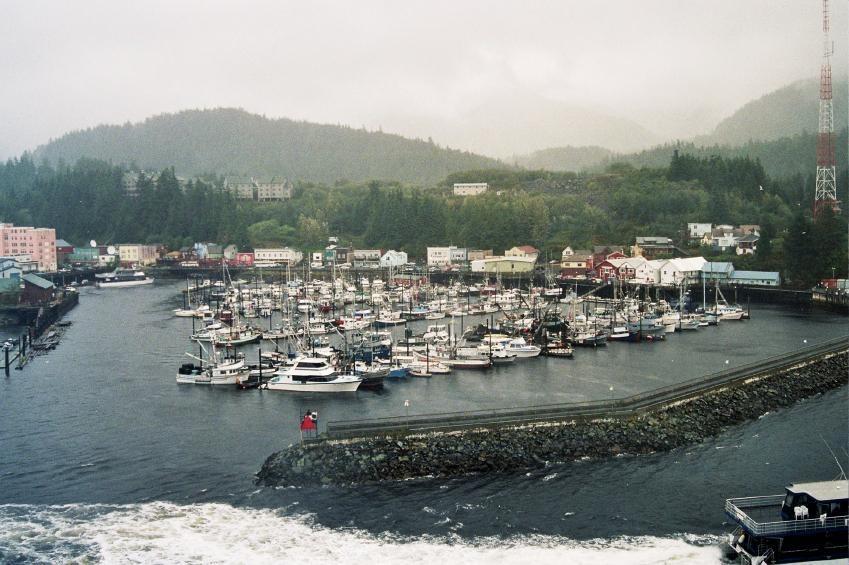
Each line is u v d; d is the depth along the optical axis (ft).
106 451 299.17
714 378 368.48
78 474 274.57
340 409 352.90
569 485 260.83
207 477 269.85
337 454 271.49
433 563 207.21
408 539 221.46
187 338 579.07
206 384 411.34
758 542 205.67
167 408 362.12
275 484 260.62
